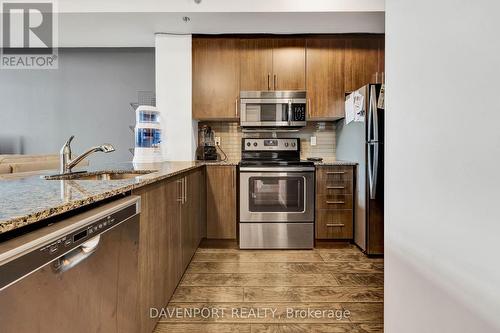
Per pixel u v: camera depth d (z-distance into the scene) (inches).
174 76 131.3
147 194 58.4
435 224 35.1
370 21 119.2
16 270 24.1
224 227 127.5
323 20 118.3
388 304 47.0
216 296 82.3
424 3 36.9
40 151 163.9
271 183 121.8
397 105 44.0
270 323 69.6
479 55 28.3
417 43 38.7
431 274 35.9
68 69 162.6
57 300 30.4
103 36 135.0
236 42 132.1
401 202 42.8
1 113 164.9
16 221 25.6
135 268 50.4
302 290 85.8
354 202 124.8
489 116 27.1
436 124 34.8
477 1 28.4
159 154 120.7
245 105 128.8
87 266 36.1
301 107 129.4
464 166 30.3
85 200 35.3
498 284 26.2
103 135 162.9
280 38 132.5
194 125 138.9
